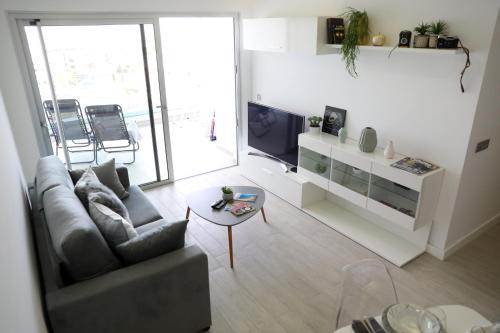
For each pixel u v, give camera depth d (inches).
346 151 132.0
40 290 78.9
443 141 115.4
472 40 101.4
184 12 164.9
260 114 178.4
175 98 259.9
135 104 168.1
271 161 176.6
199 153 227.1
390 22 120.3
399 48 110.7
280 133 168.6
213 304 105.7
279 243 135.1
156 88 170.4
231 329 97.3
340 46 130.1
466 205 124.1
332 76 146.6
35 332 56.3
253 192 139.4
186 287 86.2
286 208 161.0
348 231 140.9
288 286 113.2
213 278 116.5
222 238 138.0
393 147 125.6
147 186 181.5
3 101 128.3
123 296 77.8
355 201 135.3
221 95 218.4
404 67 120.1
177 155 223.3
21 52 135.5
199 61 237.8
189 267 84.7
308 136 150.1
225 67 204.2
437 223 123.9
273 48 154.3
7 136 106.1
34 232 102.1
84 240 74.3
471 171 117.6
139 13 154.1
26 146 144.6
